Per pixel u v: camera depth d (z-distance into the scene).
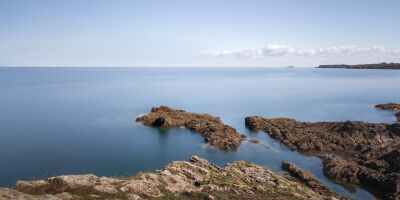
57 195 21.03
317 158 57.78
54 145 63.47
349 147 62.12
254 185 33.03
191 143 65.75
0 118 88.62
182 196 25.36
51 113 97.00
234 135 68.62
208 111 105.50
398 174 43.28
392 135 65.19
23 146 62.22
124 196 22.72
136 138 69.38
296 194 32.34
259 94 154.88
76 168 51.69
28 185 22.55
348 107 114.06
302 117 95.62
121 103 120.56
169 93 159.75
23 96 140.62
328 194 41.16
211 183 30.56
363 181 46.25
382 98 138.12
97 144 64.62
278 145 65.00
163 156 58.00
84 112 99.12
